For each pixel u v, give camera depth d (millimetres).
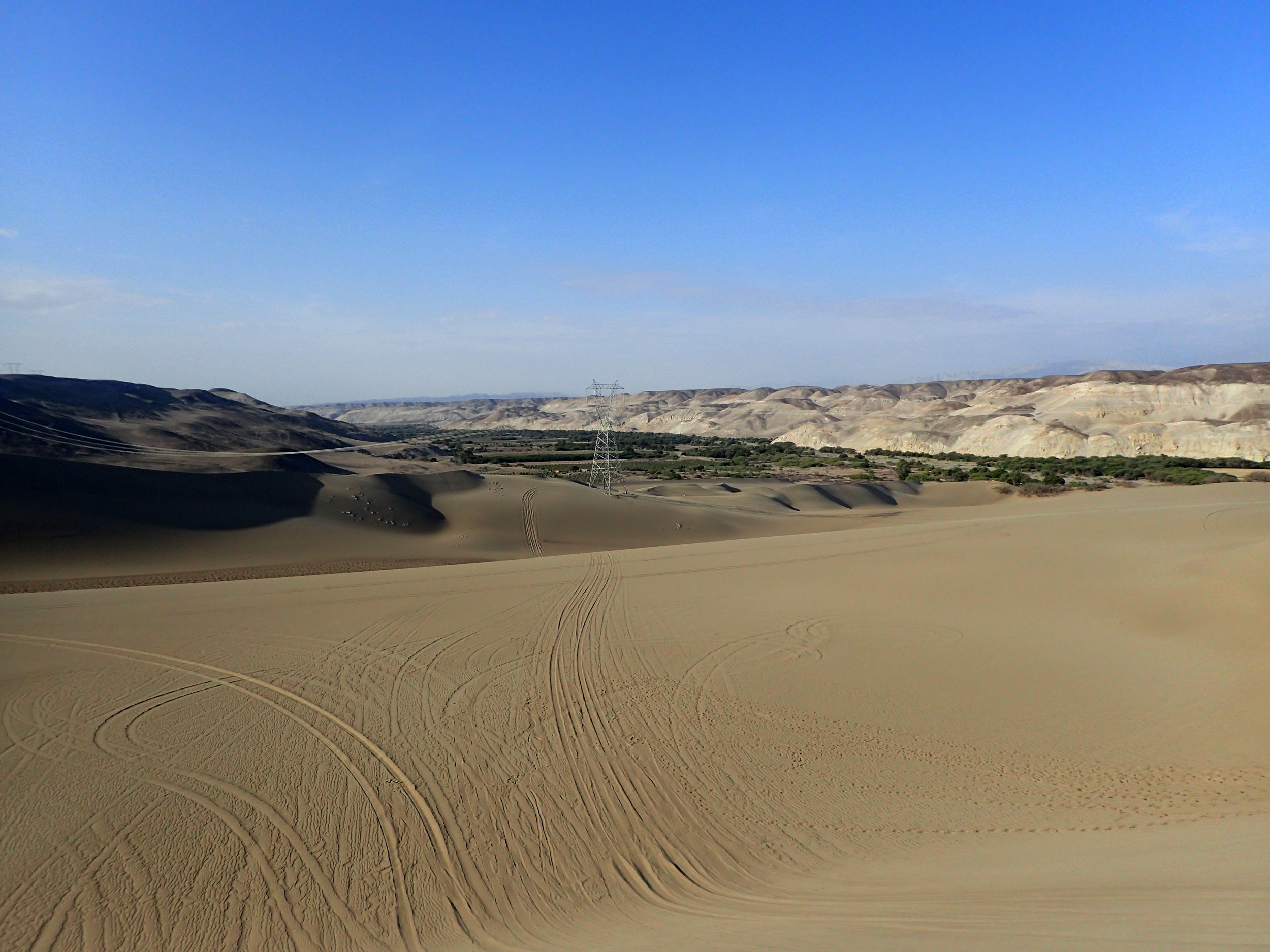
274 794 12141
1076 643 20172
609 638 21078
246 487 48062
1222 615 20672
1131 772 13086
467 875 10055
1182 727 14859
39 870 9977
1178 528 35719
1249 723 14727
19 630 21609
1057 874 8625
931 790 12586
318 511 47938
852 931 7262
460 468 101062
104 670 18172
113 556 37031
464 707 15906
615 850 10719
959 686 17312
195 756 13469
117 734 14406
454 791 12336
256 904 9352
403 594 26547
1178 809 11586
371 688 16969
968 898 7992
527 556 46906
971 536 36281
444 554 45188
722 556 33875
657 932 8289
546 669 18422
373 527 47812
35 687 16922
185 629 21859
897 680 17734
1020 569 28312
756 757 13766
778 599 25641
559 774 12992
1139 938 5820
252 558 39938
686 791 12453
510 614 23609
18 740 14109
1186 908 6574
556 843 10883
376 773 12906
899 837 11055
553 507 55844
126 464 70562
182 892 9570
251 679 17547
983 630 21578
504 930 8836
